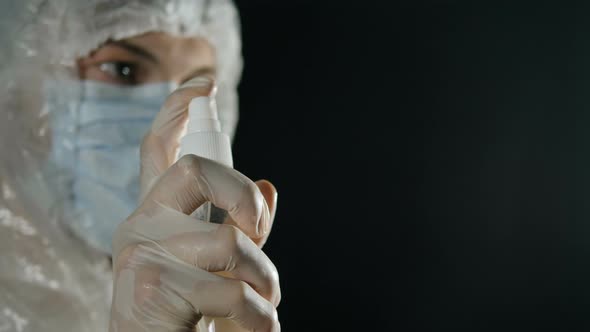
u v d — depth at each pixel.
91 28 0.82
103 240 0.79
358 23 2.03
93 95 0.83
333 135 1.97
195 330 0.46
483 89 1.99
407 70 2.01
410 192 1.96
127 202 0.80
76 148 0.80
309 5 2.03
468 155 1.97
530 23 2.00
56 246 0.77
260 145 1.96
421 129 1.98
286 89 1.99
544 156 1.95
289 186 1.94
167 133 0.53
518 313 1.90
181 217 0.45
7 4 0.77
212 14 0.95
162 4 0.86
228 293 0.43
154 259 0.45
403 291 1.92
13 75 0.76
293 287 1.90
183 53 0.92
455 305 1.91
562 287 1.89
